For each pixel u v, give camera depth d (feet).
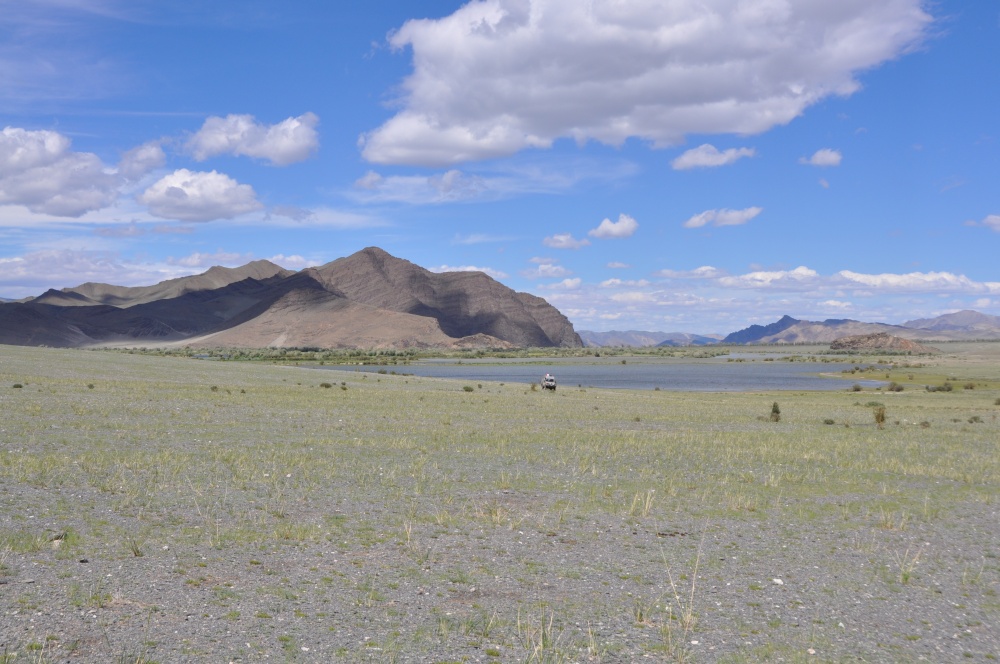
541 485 71.82
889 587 42.39
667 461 92.32
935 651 32.89
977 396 298.76
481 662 29.22
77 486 59.21
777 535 54.49
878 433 140.26
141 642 29.04
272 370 301.43
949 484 81.97
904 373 547.08
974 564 47.98
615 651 31.07
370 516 55.26
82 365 244.01
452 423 135.13
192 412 130.72
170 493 59.26
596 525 55.36
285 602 35.19
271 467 75.10
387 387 245.04
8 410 114.62
